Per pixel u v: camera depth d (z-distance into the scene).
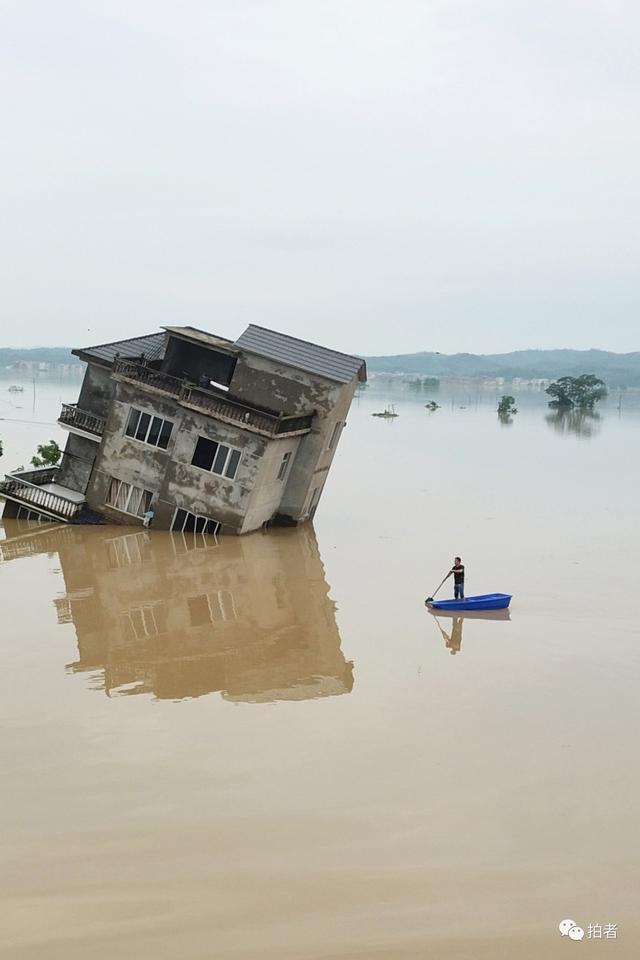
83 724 19.00
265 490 40.62
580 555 37.75
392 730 19.02
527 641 25.59
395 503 51.97
